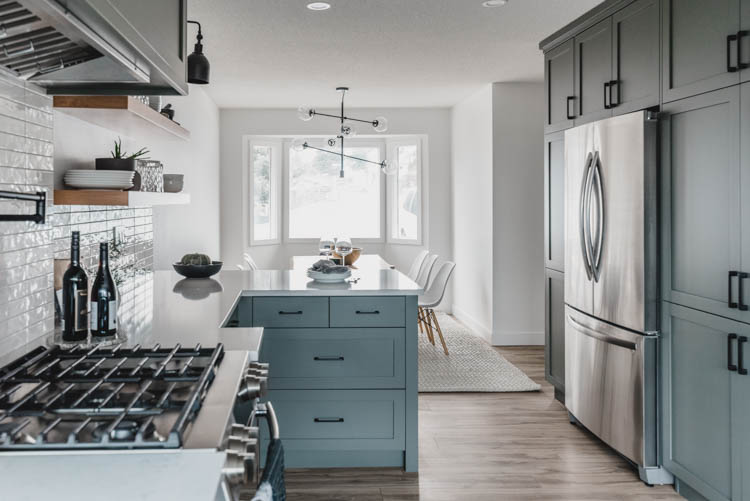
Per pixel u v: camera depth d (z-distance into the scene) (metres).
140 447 1.07
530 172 6.36
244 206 8.01
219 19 4.10
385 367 3.29
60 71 1.91
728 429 2.58
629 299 3.15
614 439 3.34
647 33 3.11
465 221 7.42
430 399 4.59
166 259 5.15
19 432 1.13
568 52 4.05
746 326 2.44
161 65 1.90
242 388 1.55
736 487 2.53
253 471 1.12
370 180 8.77
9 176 1.90
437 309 8.29
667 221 2.98
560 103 4.19
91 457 1.05
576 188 3.73
